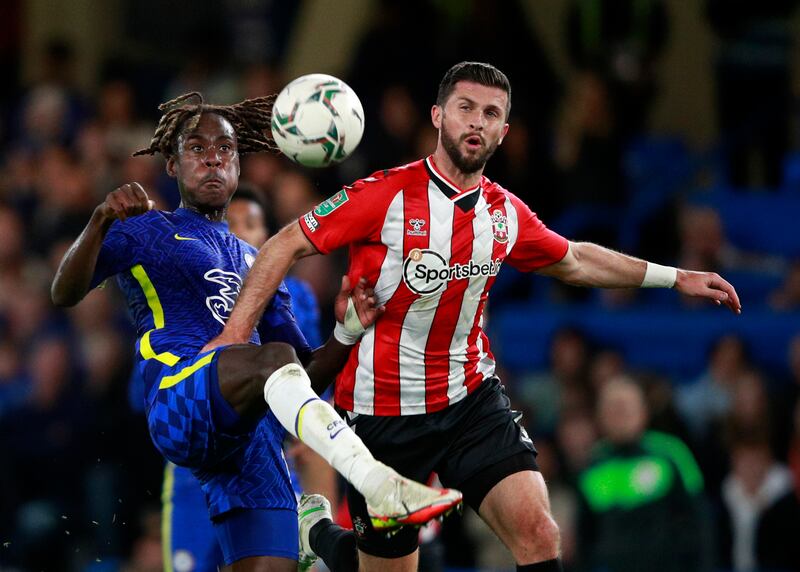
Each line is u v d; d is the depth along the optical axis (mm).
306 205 41969
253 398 19469
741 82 54469
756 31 54500
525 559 20094
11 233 46062
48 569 38719
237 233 25484
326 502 24125
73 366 41031
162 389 20125
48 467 39906
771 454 36000
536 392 39656
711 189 50656
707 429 38125
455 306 20406
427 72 45594
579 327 40594
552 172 45938
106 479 38750
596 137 46562
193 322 20859
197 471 21469
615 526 31922
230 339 19828
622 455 32250
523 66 47719
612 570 31812
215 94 46750
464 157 19859
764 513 35031
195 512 25250
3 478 39531
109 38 56719
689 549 31609
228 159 21734
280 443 22016
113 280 43531
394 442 20844
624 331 45031
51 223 46094
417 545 21844
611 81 47344
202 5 57188
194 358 20062
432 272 20078
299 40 53812
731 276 46781
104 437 39188
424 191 20109
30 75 55625
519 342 45469
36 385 40844
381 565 21797
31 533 38812
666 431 35844
